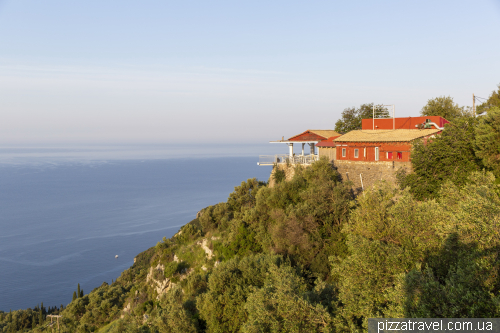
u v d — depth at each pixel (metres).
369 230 26.45
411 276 19.27
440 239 22.47
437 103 75.06
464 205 20.47
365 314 21.66
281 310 24.02
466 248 19.91
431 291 18.33
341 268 24.95
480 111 57.25
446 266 21.47
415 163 39.78
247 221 51.44
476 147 36.72
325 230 41.72
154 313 45.62
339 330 22.27
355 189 50.66
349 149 52.12
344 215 41.72
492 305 15.77
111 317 68.12
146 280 63.66
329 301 26.69
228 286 36.28
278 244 42.00
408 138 45.38
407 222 24.33
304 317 23.59
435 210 24.09
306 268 39.44
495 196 22.52
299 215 42.28
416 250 22.98
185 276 53.88
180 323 34.72
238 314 34.03
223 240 53.25
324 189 45.00
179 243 61.91
